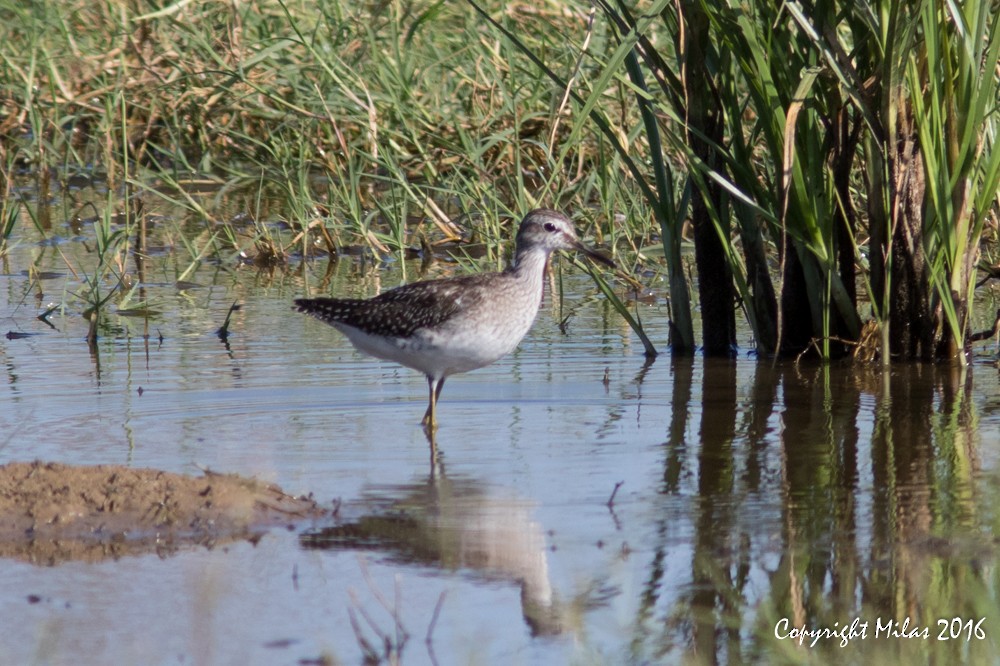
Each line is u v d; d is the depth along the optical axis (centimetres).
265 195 2202
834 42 1180
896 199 1218
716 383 1247
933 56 1156
